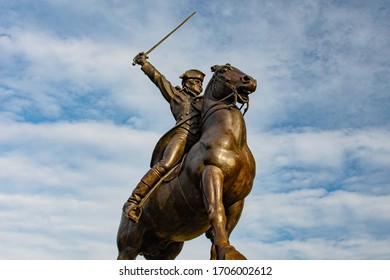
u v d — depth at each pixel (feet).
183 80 24.36
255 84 21.25
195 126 22.25
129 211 20.98
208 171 19.57
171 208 21.26
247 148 21.11
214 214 18.76
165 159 21.53
